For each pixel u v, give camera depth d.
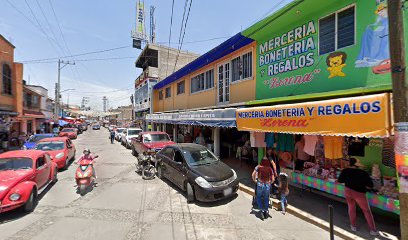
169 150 8.81
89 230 4.93
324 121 4.85
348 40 5.79
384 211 5.22
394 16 3.18
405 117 3.11
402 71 3.13
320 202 6.24
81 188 7.31
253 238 4.63
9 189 5.47
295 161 7.27
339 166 6.03
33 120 27.52
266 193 5.56
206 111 9.64
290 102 7.02
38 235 4.70
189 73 15.10
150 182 8.74
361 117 4.18
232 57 10.43
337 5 5.99
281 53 7.67
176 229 5.00
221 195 6.42
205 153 8.16
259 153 8.34
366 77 5.29
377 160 5.29
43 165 7.36
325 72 6.26
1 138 17.77
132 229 4.99
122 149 18.92
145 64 31.25
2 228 5.00
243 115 7.35
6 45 18.31
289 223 5.29
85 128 56.56
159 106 22.34
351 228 4.71
